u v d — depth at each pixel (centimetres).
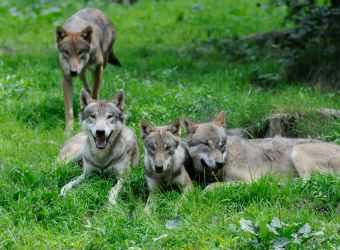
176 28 2264
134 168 1106
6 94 1440
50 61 1805
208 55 1861
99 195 995
